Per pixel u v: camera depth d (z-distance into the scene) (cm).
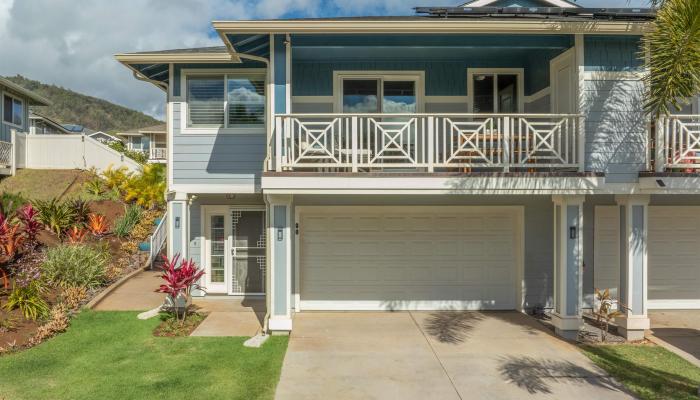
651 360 723
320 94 1048
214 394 593
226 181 1046
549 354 745
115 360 702
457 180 808
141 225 1572
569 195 825
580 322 825
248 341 789
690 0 619
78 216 1466
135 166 2094
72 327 849
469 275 1025
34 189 1828
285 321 829
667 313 995
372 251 1023
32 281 941
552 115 826
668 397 595
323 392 605
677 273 1023
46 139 2061
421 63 1054
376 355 738
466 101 1058
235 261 1139
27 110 2358
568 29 815
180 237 1006
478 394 604
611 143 846
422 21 809
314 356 730
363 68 1048
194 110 1052
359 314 992
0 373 650
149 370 665
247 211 1137
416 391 611
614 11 907
